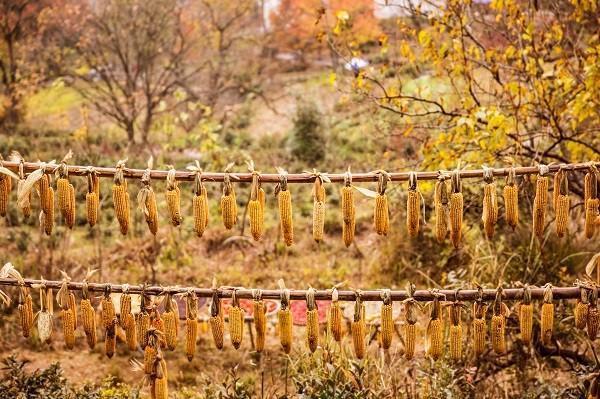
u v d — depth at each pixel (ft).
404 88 29.55
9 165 12.71
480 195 24.86
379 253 29.91
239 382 20.22
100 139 56.29
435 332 12.75
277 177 12.45
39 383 17.21
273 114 68.64
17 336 24.63
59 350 23.88
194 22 64.80
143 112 66.23
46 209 12.67
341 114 53.93
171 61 59.67
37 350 23.82
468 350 19.27
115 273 30.07
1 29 63.26
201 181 12.47
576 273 23.07
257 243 34.04
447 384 17.03
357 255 32.17
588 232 12.92
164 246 32.99
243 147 57.06
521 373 19.04
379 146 34.78
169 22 62.23
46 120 66.80
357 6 40.06
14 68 63.31
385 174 12.56
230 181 12.50
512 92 23.20
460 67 22.27
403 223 29.25
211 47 67.72
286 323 12.80
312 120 50.16
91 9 59.41
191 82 68.28
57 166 12.53
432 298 12.78
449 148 22.50
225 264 31.78
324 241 34.24
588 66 19.61
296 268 30.89
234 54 70.59
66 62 63.93
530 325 12.84
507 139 22.76
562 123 24.43
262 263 31.48
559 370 19.99
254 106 70.95
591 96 19.99
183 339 24.44
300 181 12.57
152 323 13.23
